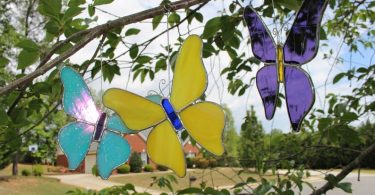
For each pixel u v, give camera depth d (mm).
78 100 805
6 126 935
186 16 1188
